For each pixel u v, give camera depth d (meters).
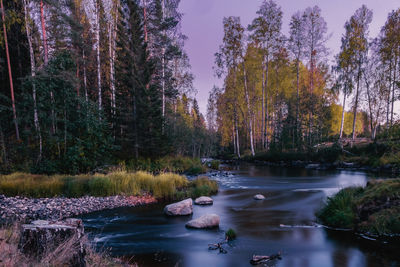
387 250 5.67
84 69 24.23
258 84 38.16
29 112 17.22
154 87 21.72
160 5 22.55
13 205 9.14
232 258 5.48
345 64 28.31
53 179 12.15
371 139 28.69
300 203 10.97
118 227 7.82
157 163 20.97
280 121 37.78
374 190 7.81
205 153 58.59
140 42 21.39
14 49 22.06
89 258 3.95
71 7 22.47
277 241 6.48
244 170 25.14
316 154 28.23
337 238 6.57
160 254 5.76
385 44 27.70
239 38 31.58
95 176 12.97
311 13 30.73
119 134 21.89
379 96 30.41
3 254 2.84
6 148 16.05
